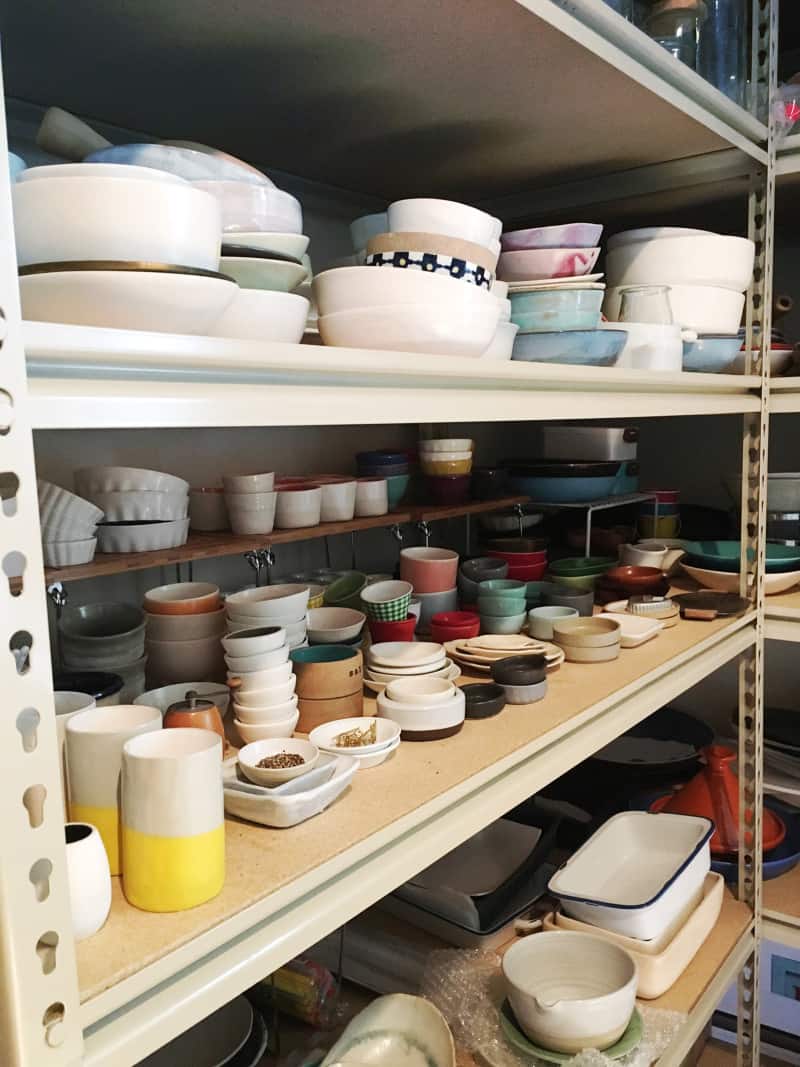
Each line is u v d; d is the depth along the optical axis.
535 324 1.12
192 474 1.29
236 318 0.71
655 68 1.04
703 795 1.56
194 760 0.60
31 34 0.84
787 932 1.48
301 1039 1.15
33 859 0.47
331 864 0.67
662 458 2.09
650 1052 1.03
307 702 0.95
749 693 1.51
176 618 0.98
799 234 1.83
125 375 0.54
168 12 0.80
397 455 1.39
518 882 1.29
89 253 0.56
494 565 1.42
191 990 0.57
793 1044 1.58
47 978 0.48
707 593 1.51
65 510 0.91
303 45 0.88
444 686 1.00
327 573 1.35
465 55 0.92
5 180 0.45
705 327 1.32
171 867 0.59
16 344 0.46
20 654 0.49
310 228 1.45
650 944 1.17
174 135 1.16
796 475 1.61
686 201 1.51
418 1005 1.03
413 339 0.79
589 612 1.36
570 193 1.48
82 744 0.64
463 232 0.89
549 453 1.81
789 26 1.64
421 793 0.79
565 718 0.99
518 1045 1.00
